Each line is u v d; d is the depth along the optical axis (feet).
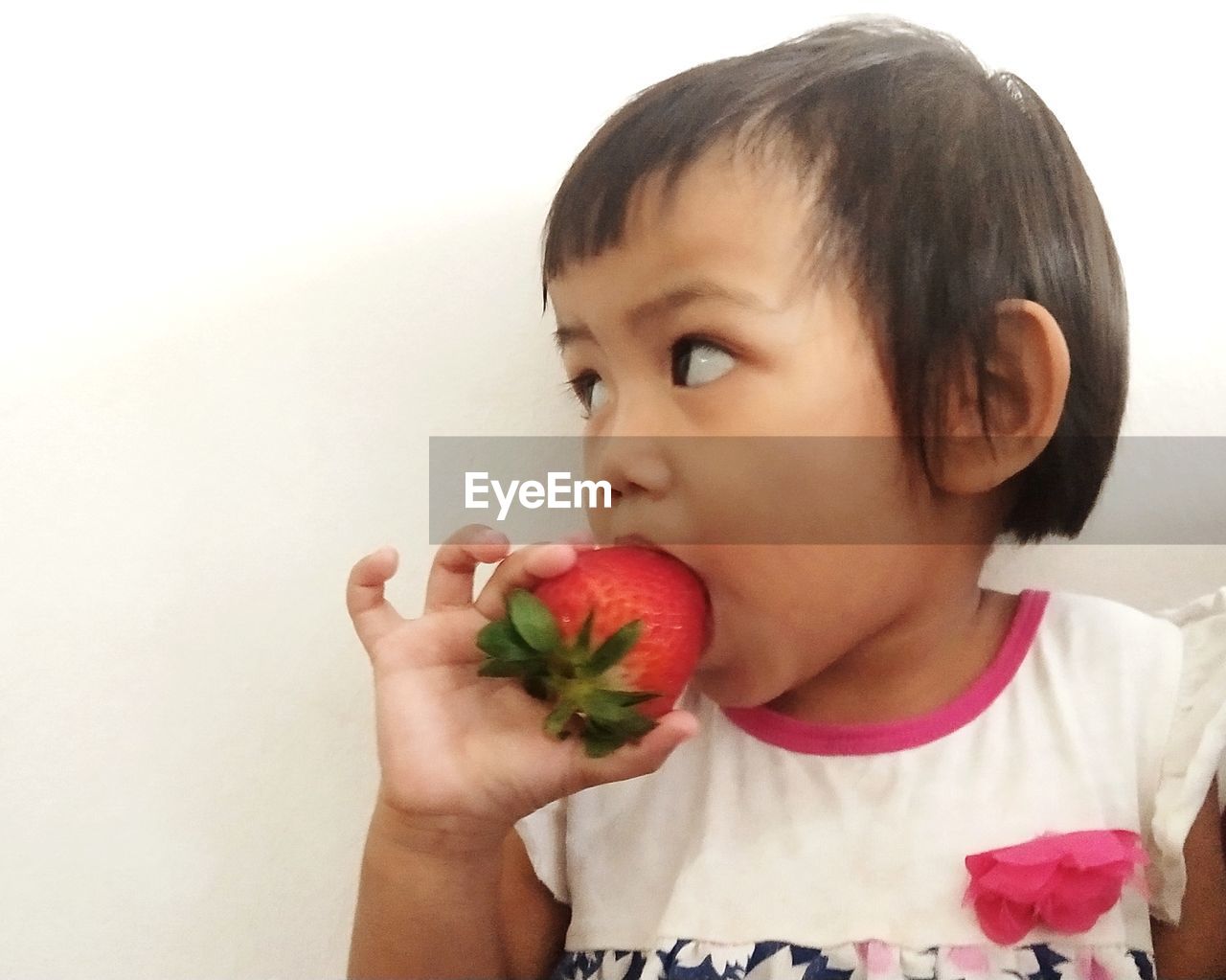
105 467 2.89
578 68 2.91
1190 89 2.81
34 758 2.87
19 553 2.89
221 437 2.91
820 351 2.03
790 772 2.41
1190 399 2.82
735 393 2.02
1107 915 2.16
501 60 2.93
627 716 1.83
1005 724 2.34
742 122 2.07
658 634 1.94
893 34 2.34
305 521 2.91
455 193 2.93
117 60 2.93
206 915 2.87
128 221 2.92
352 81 2.93
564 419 2.91
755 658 2.15
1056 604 2.50
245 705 2.89
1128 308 2.71
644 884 2.45
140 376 2.90
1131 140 2.82
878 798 2.32
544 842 2.55
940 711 2.37
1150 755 2.28
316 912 2.86
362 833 2.86
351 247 2.93
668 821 2.50
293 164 2.94
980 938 2.15
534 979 2.60
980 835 2.23
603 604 1.93
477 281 2.93
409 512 2.92
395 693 2.21
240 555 2.90
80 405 2.89
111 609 2.89
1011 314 2.10
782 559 2.07
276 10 2.93
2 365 2.89
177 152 2.93
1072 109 2.83
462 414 2.93
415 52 2.93
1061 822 2.22
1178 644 2.39
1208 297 2.82
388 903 2.22
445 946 2.24
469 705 2.23
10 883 2.87
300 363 2.92
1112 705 2.33
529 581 2.04
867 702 2.41
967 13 2.85
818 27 2.76
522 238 2.92
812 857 2.30
